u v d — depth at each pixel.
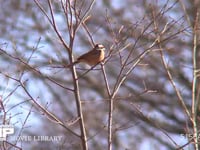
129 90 19.78
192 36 14.25
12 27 18.44
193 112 13.09
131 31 12.29
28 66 11.04
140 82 19.33
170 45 17.70
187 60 18.97
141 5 13.86
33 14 18.89
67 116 16.47
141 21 12.02
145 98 20.27
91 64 13.15
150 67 19.52
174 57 18.98
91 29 17.98
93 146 16.05
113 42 11.66
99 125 13.99
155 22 12.26
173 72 19.77
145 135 18.16
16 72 11.30
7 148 10.98
